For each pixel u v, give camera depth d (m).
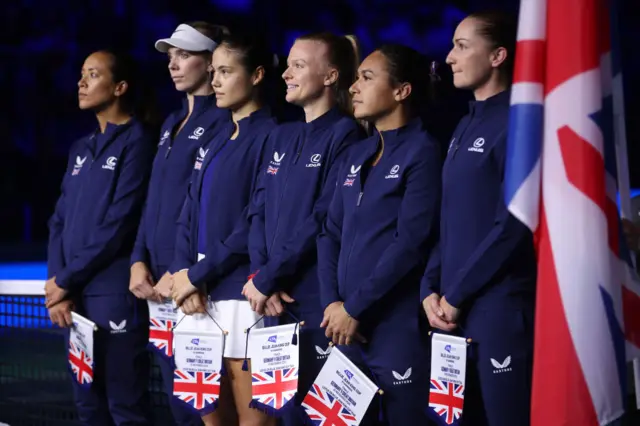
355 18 34.94
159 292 10.42
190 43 10.70
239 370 9.86
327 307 8.71
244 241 9.79
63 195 11.84
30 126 37.72
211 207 10.05
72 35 37.28
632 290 7.00
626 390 6.74
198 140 10.66
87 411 11.27
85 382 10.93
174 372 10.11
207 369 9.80
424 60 8.90
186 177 10.66
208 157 10.26
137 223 11.29
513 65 8.00
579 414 6.61
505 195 6.86
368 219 8.55
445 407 7.83
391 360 8.45
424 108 8.86
